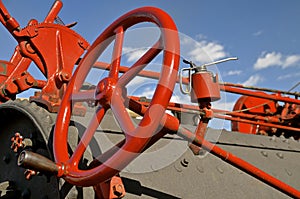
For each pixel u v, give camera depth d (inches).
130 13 74.5
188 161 101.7
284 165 125.3
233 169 109.0
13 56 123.8
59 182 73.1
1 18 110.7
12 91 108.7
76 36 116.4
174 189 91.2
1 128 104.7
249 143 129.4
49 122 84.0
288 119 177.5
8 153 102.3
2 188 93.0
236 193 101.3
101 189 71.6
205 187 97.2
